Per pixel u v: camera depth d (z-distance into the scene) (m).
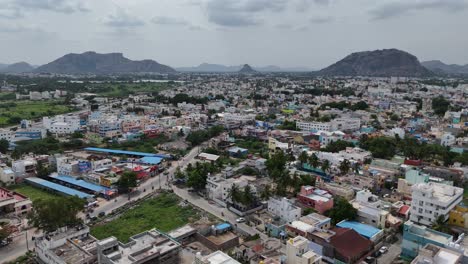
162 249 100.69
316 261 91.50
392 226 124.19
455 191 132.50
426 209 125.56
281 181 155.88
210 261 90.06
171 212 146.25
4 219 138.25
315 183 165.25
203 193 167.12
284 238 119.88
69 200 124.88
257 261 99.88
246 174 189.75
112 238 98.75
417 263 84.12
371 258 107.75
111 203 157.88
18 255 114.25
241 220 135.62
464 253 90.56
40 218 117.38
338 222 127.25
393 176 175.62
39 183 175.75
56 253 101.50
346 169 178.50
